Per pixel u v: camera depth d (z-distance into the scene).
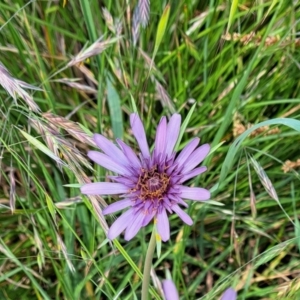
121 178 0.13
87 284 0.18
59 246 0.16
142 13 0.15
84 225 0.19
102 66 0.18
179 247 0.17
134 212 0.13
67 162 0.16
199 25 0.19
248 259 0.19
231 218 0.19
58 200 0.18
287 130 0.19
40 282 0.19
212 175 0.19
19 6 0.19
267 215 0.19
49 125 0.14
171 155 0.13
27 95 0.14
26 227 0.19
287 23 0.19
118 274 0.19
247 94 0.19
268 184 0.15
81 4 0.18
